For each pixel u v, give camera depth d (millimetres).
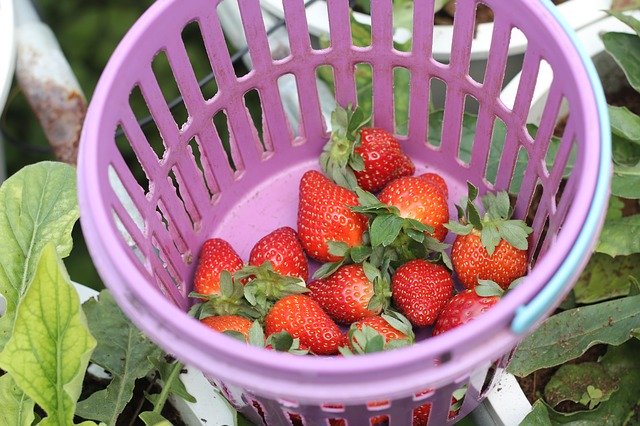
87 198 341
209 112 448
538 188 521
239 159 482
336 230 441
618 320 449
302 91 472
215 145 462
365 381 313
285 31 545
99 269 334
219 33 426
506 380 441
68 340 367
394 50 452
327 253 446
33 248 438
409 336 416
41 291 360
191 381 446
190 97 434
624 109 498
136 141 406
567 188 386
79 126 521
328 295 436
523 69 411
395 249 438
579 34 521
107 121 372
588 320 453
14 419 414
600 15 522
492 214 439
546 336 454
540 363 448
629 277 470
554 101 395
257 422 443
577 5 524
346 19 444
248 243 486
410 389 314
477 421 460
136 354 449
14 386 415
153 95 412
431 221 447
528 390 477
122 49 382
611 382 465
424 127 479
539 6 378
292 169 501
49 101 515
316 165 501
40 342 369
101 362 448
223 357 318
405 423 391
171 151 436
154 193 428
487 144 460
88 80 648
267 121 476
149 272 412
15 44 506
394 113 507
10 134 608
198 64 652
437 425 423
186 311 461
